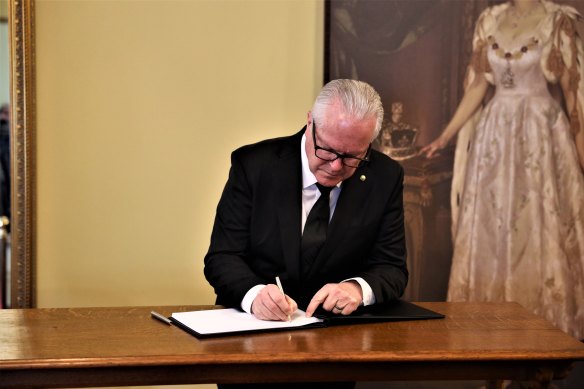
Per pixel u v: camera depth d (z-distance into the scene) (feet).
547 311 10.85
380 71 10.40
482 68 10.50
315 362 6.33
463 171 10.62
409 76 10.43
